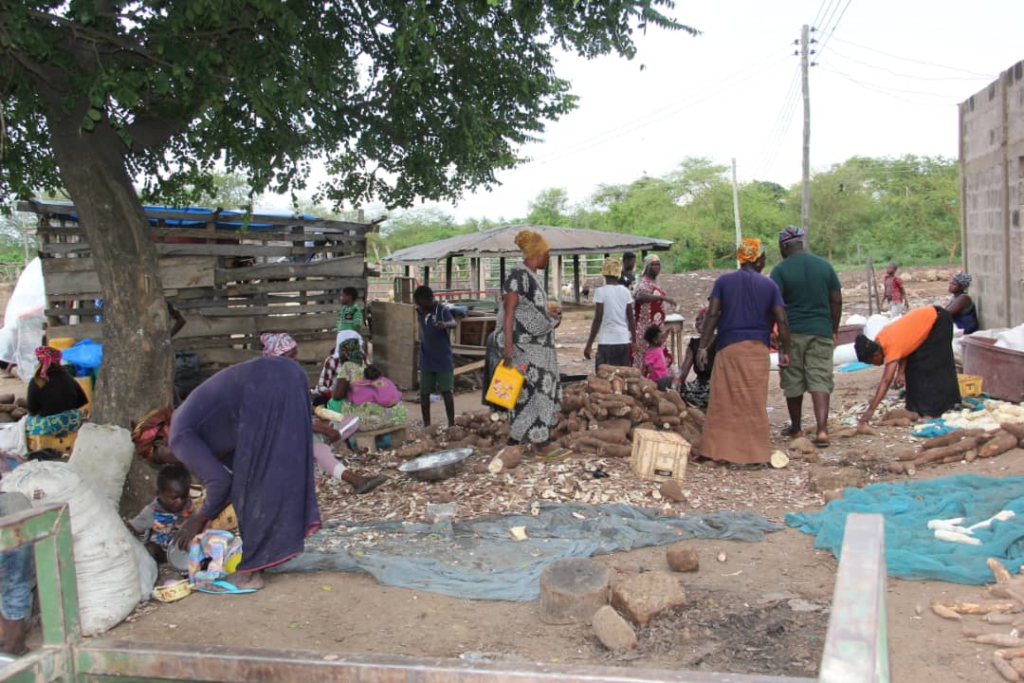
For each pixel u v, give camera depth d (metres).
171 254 11.70
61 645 2.78
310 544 5.25
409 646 3.83
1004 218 12.50
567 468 6.57
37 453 6.80
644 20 6.91
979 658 3.41
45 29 5.62
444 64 7.63
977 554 4.38
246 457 4.41
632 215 58.56
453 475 6.67
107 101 6.03
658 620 3.98
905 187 63.00
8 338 14.95
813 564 4.64
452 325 9.05
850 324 13.80
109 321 5.99
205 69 5.88
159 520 5.05
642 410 7.48
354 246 13.30
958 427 7.21
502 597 4.35
